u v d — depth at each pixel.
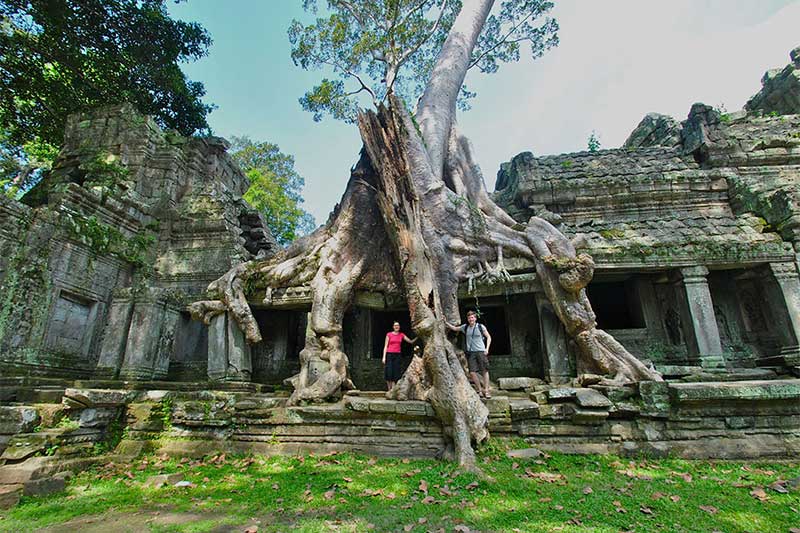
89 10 16.83
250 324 9.77
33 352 10.57
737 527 3.97
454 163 13.31
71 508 4.85
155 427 7.89
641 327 11.15
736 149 13.26
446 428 6.96
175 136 17.52
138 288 10.97
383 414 7.28
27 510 4.80
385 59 18.50
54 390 9.08
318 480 5.61
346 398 7.61
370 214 10.13
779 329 9.61
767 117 15.01
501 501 4.66
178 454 7.42
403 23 18.27
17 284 10.41
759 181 12.48
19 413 6.22
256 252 17.16
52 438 6.43
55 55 16.66
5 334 10.05
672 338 10.83
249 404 7.84
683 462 6.34
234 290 10.09
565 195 13.05
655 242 10.22
